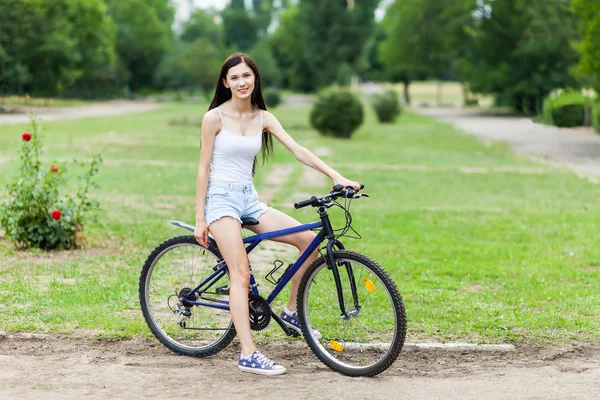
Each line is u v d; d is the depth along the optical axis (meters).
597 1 29.16
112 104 69.00
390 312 5.22
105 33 77.31
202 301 5.10
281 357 5.07
